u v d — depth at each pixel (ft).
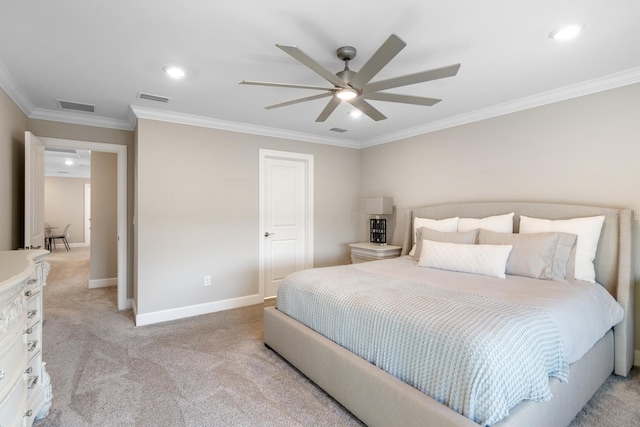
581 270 8.23
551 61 7.75
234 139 13.26
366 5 5.67
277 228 14.85
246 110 11.41
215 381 7.64
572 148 9.40
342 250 16.48
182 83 9.05
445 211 12.35
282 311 8.97
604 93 8.82
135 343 9.77
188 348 9.44
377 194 15.90
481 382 4.45
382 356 5.90
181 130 12.05
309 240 15.46
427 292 6.98
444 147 12.80
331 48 7.12
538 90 9.58
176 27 6.33
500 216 10.30
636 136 8.31
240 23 6.21
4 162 9.05
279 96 10.05
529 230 9.44
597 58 7.60
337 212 16.29
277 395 7.09
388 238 15.30
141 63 7.84
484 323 5.13
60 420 6.21
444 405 4.82
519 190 10.55
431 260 10.00
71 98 10.18
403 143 14.53
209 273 12.71
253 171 13.75
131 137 13.24
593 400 6.86
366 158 16.61
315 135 15.16
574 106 9.36
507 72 8.36
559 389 5.37
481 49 7.19
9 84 8.78
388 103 10.71
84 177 34.71
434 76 6.12
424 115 12.00
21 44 6.95
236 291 13.38
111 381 7.61
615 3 5.59
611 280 8.36
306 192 15.53
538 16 5.99
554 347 5.29
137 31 6.47
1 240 9.01
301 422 6.20
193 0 5.51
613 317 7.50
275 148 14.34
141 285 11.37
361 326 6.40
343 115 12.00
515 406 4.66
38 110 11.19
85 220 34.91
